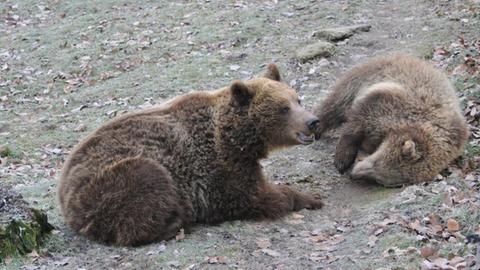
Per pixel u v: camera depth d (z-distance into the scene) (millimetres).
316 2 25688
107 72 22734
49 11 29641
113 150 11227
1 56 25047
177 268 10102
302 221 11805
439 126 13117
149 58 23109
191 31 24625
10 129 19062
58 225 11781
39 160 16906
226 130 11367
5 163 16641
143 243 10898
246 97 11375
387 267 9508
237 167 11414
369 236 10781
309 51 20891
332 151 15102
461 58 18328
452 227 10570
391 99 13469
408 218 11125
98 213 10875
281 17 24578
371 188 13219
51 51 24844
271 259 10281
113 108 19797
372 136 13641
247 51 22219
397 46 20891
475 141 14188
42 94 21891
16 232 10742
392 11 24094
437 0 24344
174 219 11086
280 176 14141
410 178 12867
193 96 11875
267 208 11734
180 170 11312
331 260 10070
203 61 21891
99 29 26109
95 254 10672
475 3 23297
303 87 19125
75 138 18062
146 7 28438
